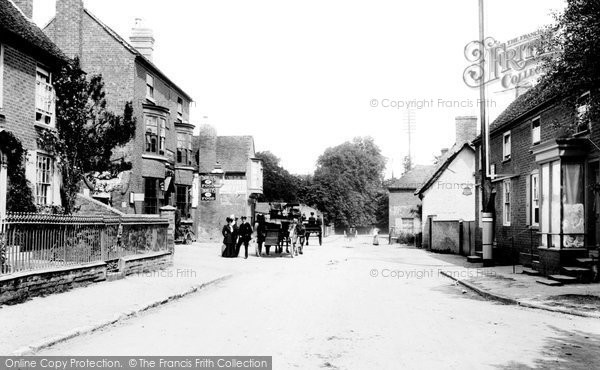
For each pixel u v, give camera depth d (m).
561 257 15.49
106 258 14.32
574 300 11.99
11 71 16.11
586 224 15.74
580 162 15.80
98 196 26.20
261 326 8.97
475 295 13.81
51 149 17.95
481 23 21.08
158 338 7.98
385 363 6.61
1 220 10.09
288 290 14.17
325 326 9.02
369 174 89.88
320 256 28.50
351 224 83.06
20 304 10.18
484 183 21.44
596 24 10.27
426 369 6.35
